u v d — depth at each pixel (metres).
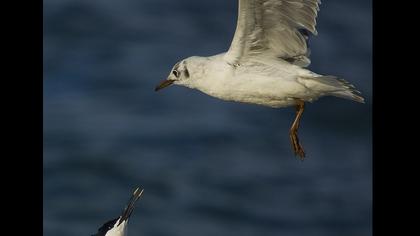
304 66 11.70
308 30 11.33
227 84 11.62
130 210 11.41
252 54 11.53
